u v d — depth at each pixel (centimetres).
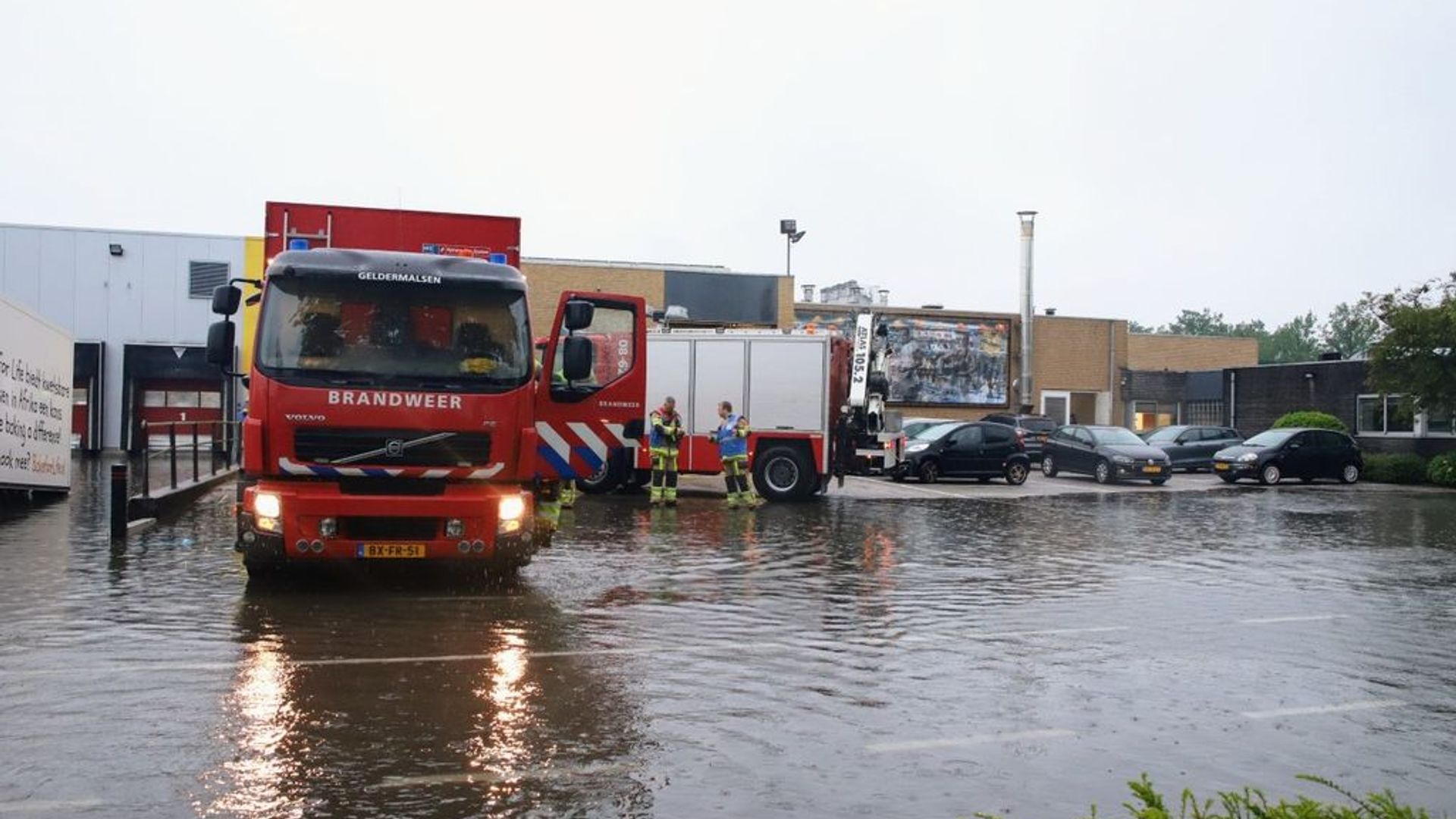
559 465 1158
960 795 521
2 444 1598
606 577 1153
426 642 817
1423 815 374
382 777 525
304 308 965
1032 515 2036
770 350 2192
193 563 1176
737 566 1258
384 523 962
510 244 1155
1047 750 595
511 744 580
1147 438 3756
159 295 3278
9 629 841
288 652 775
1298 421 3556
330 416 945
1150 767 571
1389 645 895
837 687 717
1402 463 3259
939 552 1445
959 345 4634
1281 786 551
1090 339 4809
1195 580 1243
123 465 1336
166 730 590
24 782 510
